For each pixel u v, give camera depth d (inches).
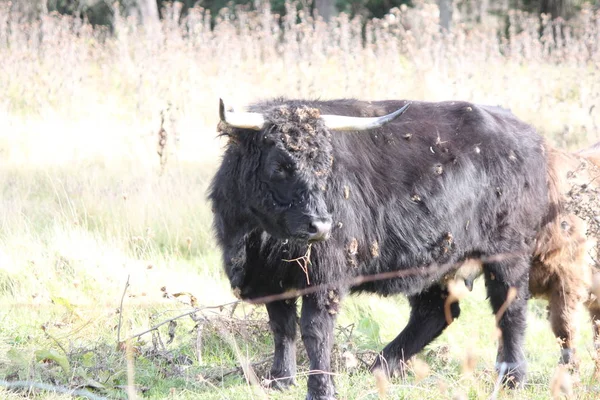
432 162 1000.9
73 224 1476.4
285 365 990.4
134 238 1339.8
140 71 2488.9
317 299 918.4
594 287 913.5
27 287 1243.8
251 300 968.3
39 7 3804.1
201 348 1091.3
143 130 2175.2
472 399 898.1
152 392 944.9
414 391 920.9
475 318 1309.1
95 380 948.0
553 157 1130.0
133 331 1131.9
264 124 903.1
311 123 900.0
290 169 885.2
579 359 1043.3
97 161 1935.3
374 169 970.1
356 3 4421.8
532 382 1045.8
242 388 959.0
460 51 2559.1
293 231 882.8
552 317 1114.7
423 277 1016.2
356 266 951.6
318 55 2576.3
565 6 4586.6
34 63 2539.4
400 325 1267.2
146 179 1712.6
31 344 1053.8
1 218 1471.5
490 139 1047.6
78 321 1120.2
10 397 875.4
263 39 2910.9
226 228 954.1
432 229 997.8
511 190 1048.2
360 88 2321.6
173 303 1213.1
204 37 2783.0
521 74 2672.2
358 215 944.9
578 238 1090.7
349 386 979.3
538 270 1107.9
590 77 2583.7
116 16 3061.0
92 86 2564.0
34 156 1967.3
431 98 2293.3
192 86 2402.8
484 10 4355.3
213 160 1977.1
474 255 1055.6
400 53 2989.7
